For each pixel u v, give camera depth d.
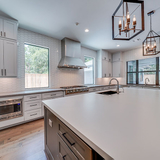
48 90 3.03
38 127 2.39
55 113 1.06
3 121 2.24
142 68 4.92
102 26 2.84
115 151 0.48
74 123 0.79
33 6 2.03
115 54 5.67
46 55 3.54
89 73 5.09
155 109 1.11
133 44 4.33
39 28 2.94
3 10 2.15
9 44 2.44
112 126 0.73
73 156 0.80
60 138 1.04
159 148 0.49
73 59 3.77
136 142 0.54
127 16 1.60
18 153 1.58
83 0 1.88
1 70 2.34
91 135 0.62
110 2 1.93
